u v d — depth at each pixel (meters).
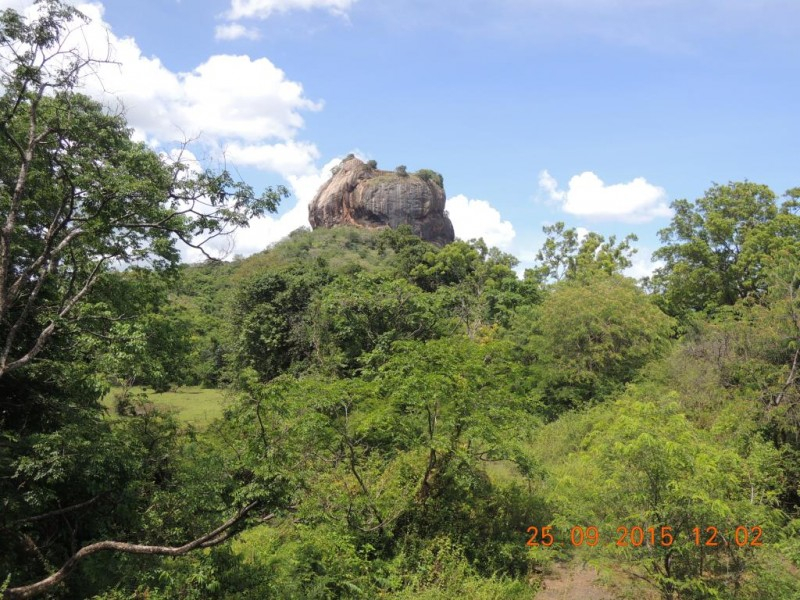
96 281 9.37
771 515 7.09
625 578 7.52
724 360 13.16
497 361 11.34
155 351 11.79
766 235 24.56
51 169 8.91
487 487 10.82
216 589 7.39
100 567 7.59
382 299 21.08
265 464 6.46
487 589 8.16
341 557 8.27
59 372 8.81
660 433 7.13
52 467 7.17
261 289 26.52
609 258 36.78
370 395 10.65
